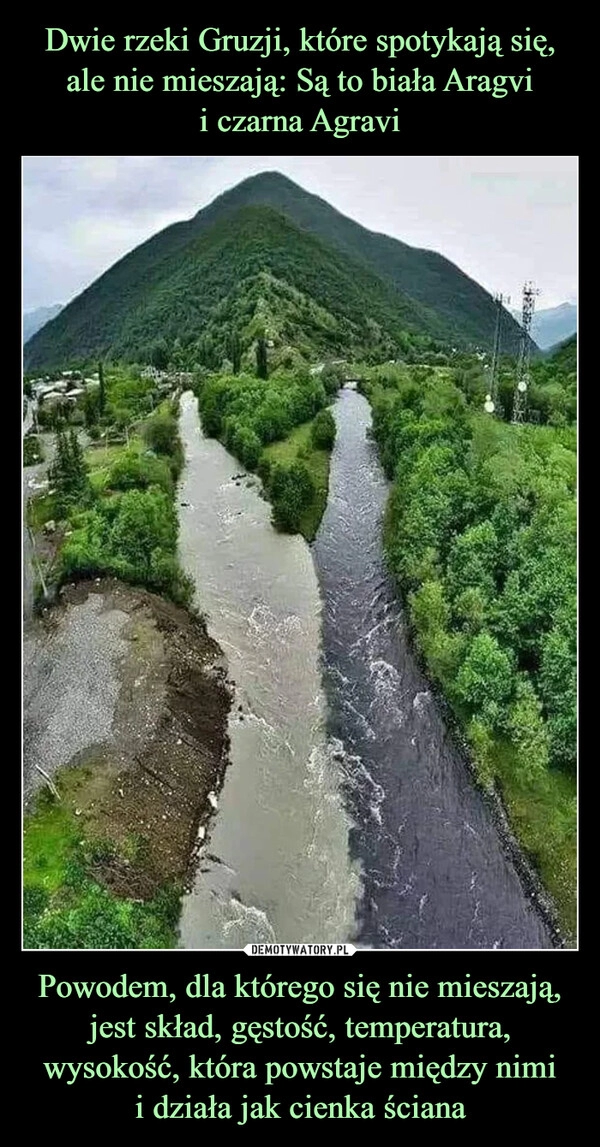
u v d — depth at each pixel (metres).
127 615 51.62
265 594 58.50
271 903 34.91
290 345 146.88
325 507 71.94
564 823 36.12
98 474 76.06
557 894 33.84
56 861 34.09
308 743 43.78
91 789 38.22
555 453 55.78
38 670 46.78
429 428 68.06
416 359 162.62
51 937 29.31
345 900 34.91
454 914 34.00
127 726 42.31
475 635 43.91
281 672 49.66
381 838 37.75
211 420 95.12
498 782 38.81
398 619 53.50
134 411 106.12
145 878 34.75
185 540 66.94
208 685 47.56
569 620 40.03
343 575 60.91
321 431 86.25
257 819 39.16
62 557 56.75
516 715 38.38
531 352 108.44
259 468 80.62
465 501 53.50
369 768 41.78
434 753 41.91
